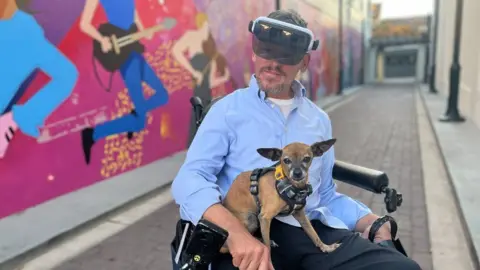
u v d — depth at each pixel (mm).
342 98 19375
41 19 4684
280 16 1817
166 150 7043
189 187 1674
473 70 10445
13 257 3496
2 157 4355
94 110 5492
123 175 5941
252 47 1812
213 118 1823
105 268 3490
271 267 1501
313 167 1883
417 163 6930
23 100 4543
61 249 3830
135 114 6262
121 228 4297
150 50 6508
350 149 8133
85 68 5309
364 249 1716
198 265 1544
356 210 2078
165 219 4527
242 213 1681
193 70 7676
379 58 35688
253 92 1847
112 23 5703
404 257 1677
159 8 6641
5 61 4328
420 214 4633
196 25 7695
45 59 4758
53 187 4949
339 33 21266
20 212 4512
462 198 4762
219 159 1812
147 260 3617
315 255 1765
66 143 5098
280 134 1833
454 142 7836
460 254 3697
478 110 9531
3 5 4281
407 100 18266
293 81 1906
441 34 20375
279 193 1562
